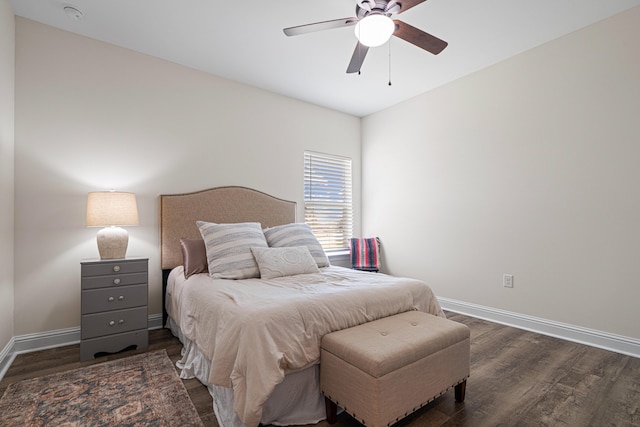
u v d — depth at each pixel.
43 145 2.51
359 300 1.89
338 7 2.33
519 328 2.97
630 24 2.37
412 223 4.04
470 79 3.40
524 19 2.47
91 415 1.62
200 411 1.67
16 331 2.38
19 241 2.41
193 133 3.26
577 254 2.64
